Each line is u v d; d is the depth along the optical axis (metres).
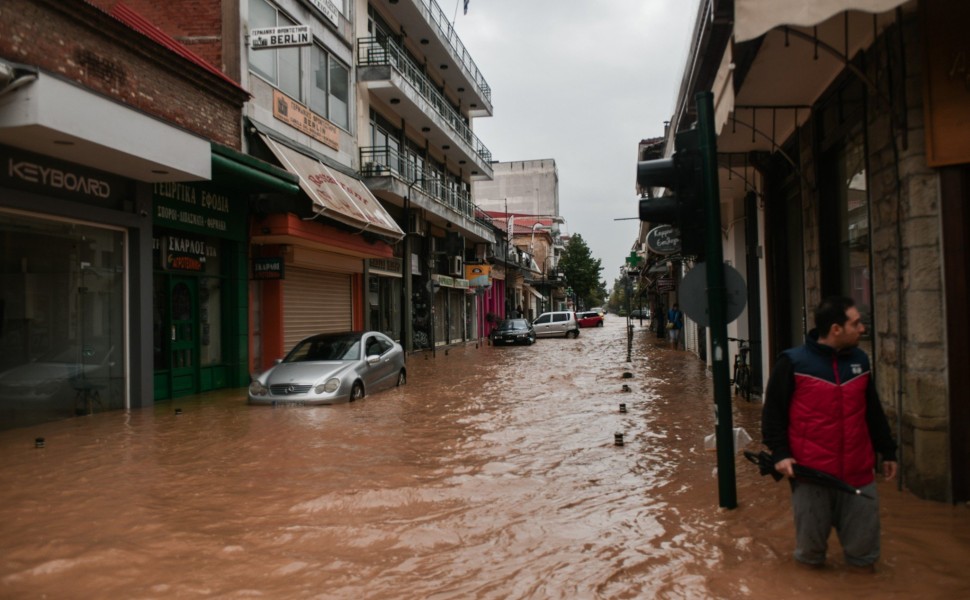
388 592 3.97
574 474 6.88
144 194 11.66
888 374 5.94
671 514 5.41
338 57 20.41
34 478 6.74
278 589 4.00
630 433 9.15
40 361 9.96
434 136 29.62
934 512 5.05
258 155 15.30
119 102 9.47
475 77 35.69
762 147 10.21
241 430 9.41
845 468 3.81
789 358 3.91
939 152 5.21
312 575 4.22
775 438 3.93
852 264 7.21
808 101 7.97
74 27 9.61
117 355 11.39
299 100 17.86
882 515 5.00
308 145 18.30
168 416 10.71
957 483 5.23
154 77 11.55
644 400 12.50
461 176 36.50
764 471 4.07
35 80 8.13
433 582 4.12
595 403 12.21
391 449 8.16
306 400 11.57
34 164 9.54
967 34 5.14
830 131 7.50
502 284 50.66
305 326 18.42
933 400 5.31
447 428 9.62
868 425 3.91
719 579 4.03
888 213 5.82
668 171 5.45
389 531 5.08
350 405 11.84
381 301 25.38
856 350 3.88
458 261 33.88
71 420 10.30
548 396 13.27
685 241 5.46
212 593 3.94
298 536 4.95
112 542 4.80
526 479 6.68
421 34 27.88
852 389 3.80
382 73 21.75
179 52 12.77
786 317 10.55
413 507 5.74
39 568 4.27
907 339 5.50
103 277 11.10
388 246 22.20
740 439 7.80
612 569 4.28
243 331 15.38
